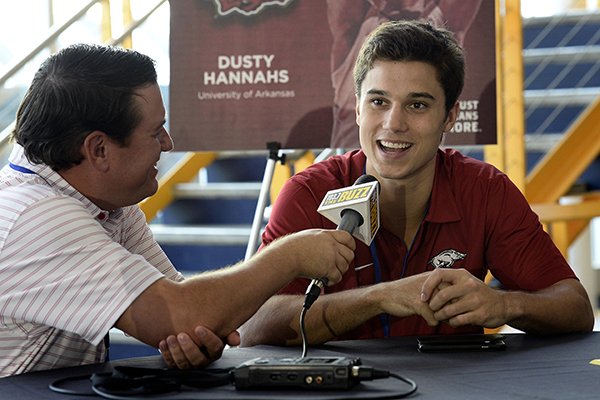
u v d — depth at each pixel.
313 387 1.59
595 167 4.93
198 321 1.80
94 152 1.91
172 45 3.21
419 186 2.41
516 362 1.83
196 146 3.22
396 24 2.36
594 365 1.79
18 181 1.93
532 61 5.24
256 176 5.24
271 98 3.19
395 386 1.62
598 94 4.87
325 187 2.47
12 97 5.20
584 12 5.53
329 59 3.15
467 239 2.48
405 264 2.46
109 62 1.90
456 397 1.54
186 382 1.65
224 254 4.66
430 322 2.05
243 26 3.18
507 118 3.94
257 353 1.99
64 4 5.49
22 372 1.90
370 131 2.33
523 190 3.92
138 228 2.38
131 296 1.79
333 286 2.43
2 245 1.82
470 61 3.12
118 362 1.89
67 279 1.80
